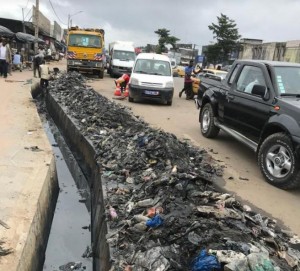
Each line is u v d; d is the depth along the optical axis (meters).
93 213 6.73
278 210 5.53
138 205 5.12
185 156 7.38
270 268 3.29
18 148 8.06
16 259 4.10
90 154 8.62
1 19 39.53
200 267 3.33
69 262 5.57
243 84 7.89
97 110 11.97
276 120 6.38
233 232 3.95
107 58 35.44
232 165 7.55
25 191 5.80
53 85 19.38
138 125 9.66
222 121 8.73
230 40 57.44
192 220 4.20
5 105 13.23
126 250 4.22
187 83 18.58
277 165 6.40
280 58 43.44
